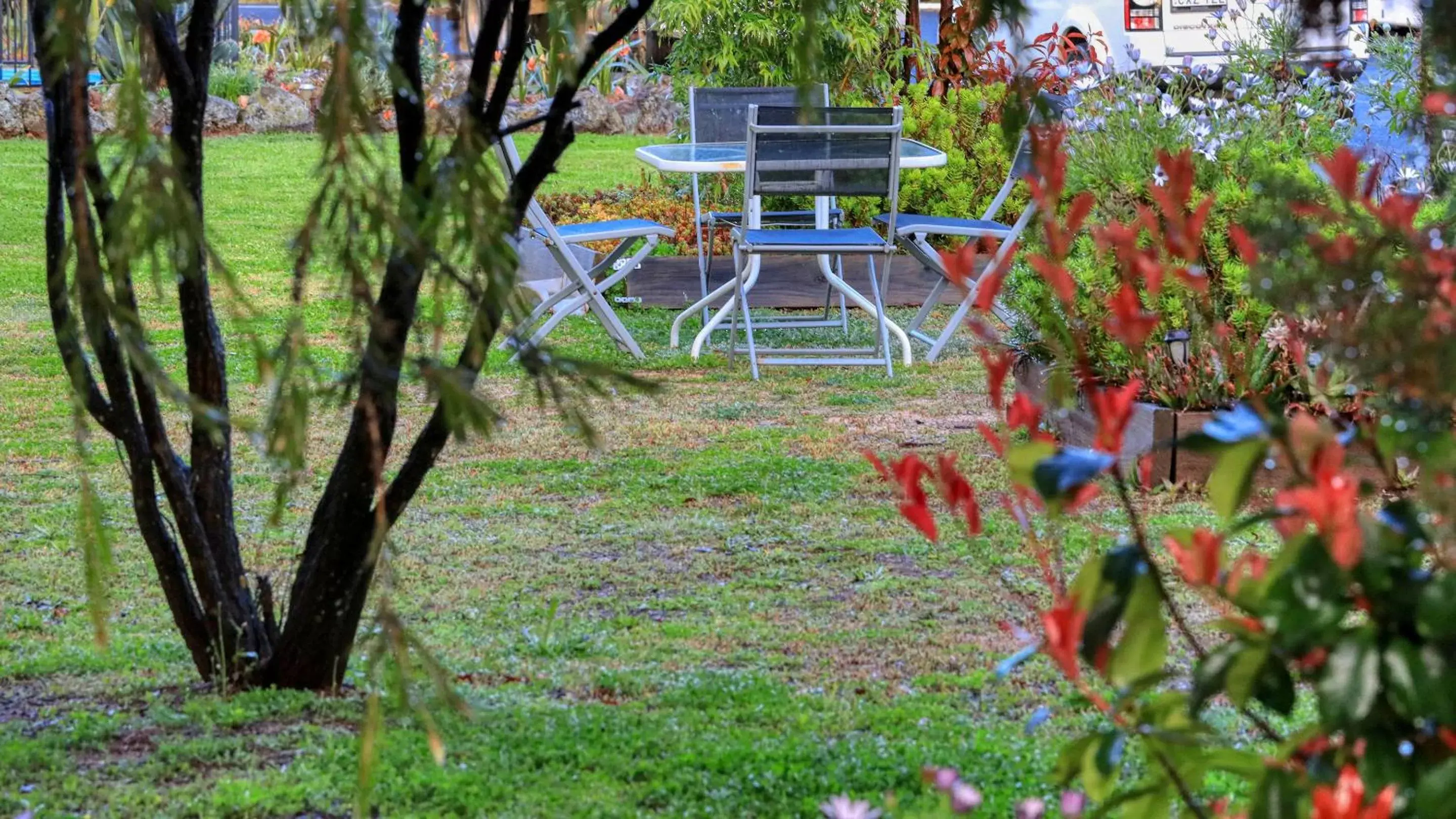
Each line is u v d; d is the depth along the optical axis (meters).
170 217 2.01
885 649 4.23
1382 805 1.42
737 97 10.71
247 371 8.18
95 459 6.57
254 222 13.41
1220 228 6.06
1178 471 5.93
